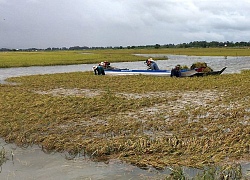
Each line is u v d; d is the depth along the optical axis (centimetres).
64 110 1354
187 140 905
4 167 762
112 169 725
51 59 6206
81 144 897
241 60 5566
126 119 1190
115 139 937
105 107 1405
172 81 2300
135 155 805
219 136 930
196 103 1469
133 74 2912
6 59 6222
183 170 696
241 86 1919
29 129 1077
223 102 1462
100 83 2339
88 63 5344
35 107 1444
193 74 2611
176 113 1273
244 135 922
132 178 670
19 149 903
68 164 769
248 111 1254
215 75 2644
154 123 1105
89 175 696
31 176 704
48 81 2570
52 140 951
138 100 1554
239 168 675
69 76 2939
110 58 6581
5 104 1527
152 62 2998
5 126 1119
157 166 725
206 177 626
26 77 2955
